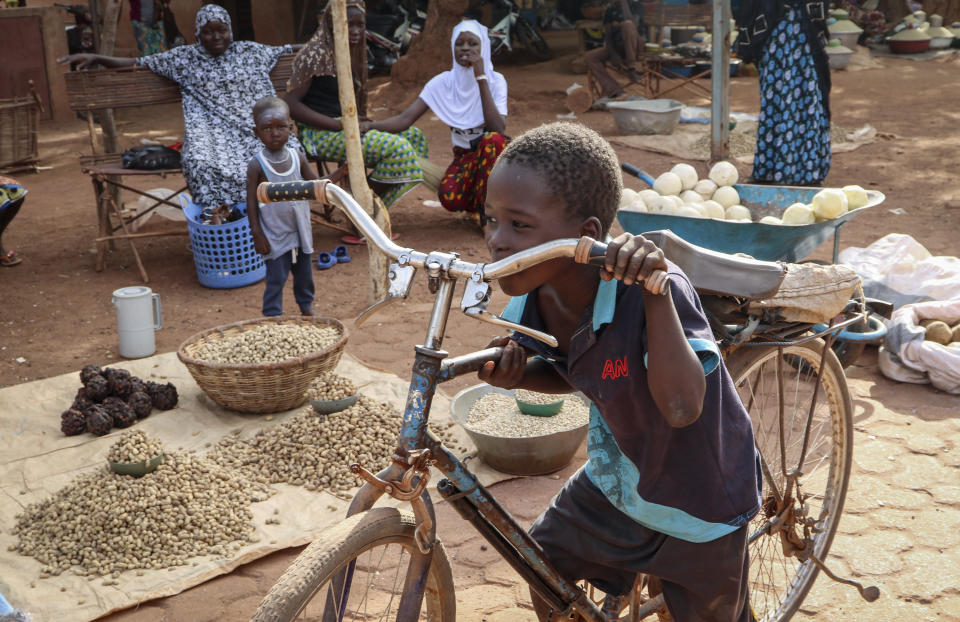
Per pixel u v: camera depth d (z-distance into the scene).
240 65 6.66
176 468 3.52
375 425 3.87
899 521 3.23
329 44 6.66
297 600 1.38
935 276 4.93
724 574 1.82
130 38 14.27
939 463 3.62
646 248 1.26
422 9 15.92
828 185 8.52
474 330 5.30
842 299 2.15
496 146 6.86
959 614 2.73
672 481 1.71
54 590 2.94
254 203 4.87
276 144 4.90
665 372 1.42
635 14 13.82
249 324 4.55
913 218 7.31
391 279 1.51
